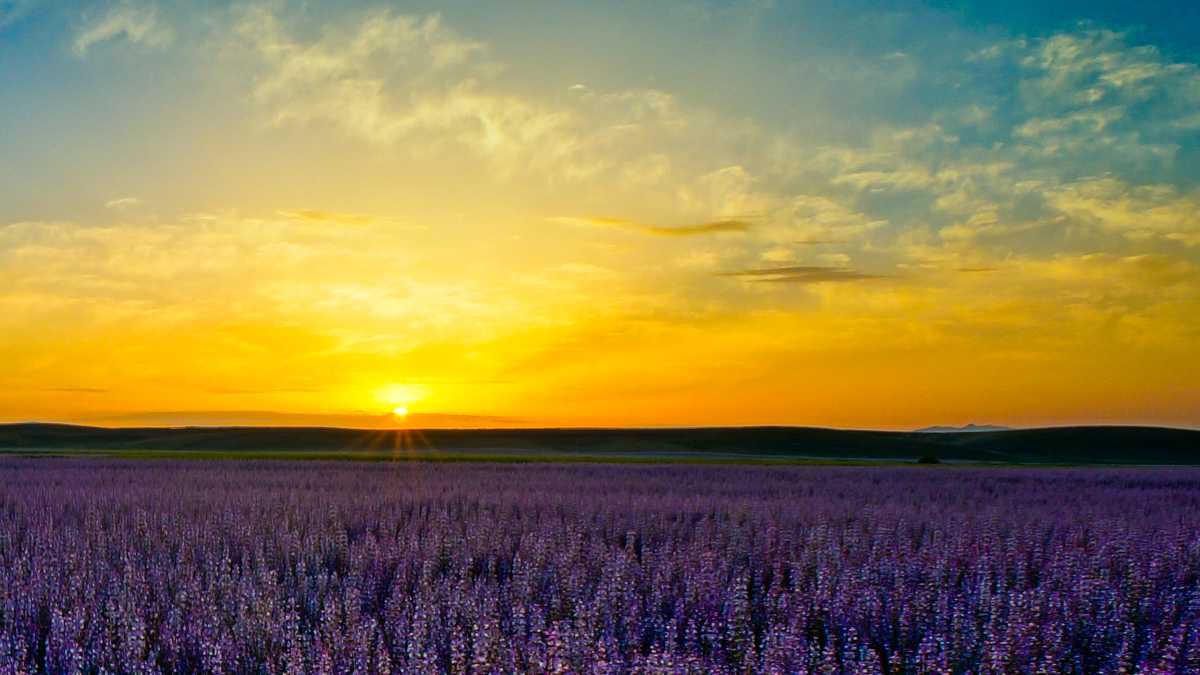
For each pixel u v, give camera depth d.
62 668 6.21
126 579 8.45
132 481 23.20
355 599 7.69
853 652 6.50
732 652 6.70
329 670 5.78
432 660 5.79
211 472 27.56
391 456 55.12
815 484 24.83
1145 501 20.03
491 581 9.30
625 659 6.30
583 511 15.28
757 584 9.59
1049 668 6.56
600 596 7.81
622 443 103.44
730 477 27.86
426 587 8.41
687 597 8.16
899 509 16.52
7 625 7.18
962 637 7.04
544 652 6.16
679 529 13.71
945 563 10.02
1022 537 12.89
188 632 6.87
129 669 6.14
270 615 7.12
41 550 10.88
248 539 11.93
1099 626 7.51
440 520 13.46
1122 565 10.69
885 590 8.69
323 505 16.03
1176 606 8.60
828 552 10.70
